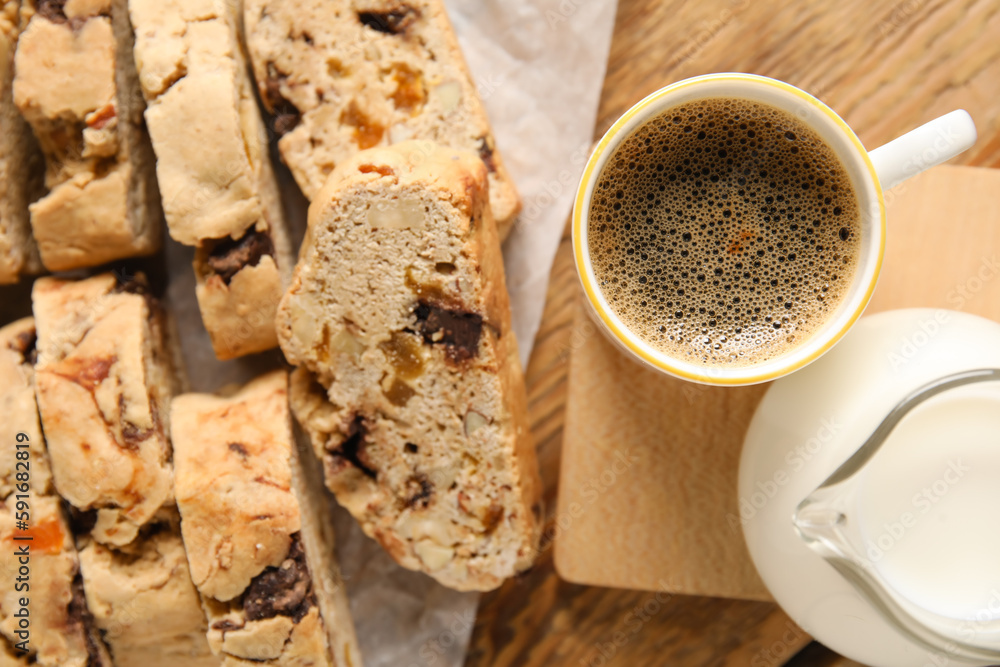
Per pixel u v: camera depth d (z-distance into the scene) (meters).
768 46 0.44
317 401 0.42
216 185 0.42
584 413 0.42
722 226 0.38
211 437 0.42
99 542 0.42
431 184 0.39
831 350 0.38
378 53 0.43
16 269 0.44
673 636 0.45
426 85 0.43
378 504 0.42
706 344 0.38
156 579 0.42
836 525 0.35
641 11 0.44
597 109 0.45
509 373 0.41
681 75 0.44
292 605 0.41
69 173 0.43
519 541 0.42
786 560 0.38
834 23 0.44
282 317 0.41
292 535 0.41
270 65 0.43
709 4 0.44
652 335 0.38
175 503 0.42
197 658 0.43
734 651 0.45
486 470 0.41
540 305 0.45
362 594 0.46
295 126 0.43
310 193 0.43
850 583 0.36
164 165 0.42
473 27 0.45
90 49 0.42
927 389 0.35
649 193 0.38
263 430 0.42
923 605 0.35
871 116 0.44
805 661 0.45
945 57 0.44
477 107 0.43
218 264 0.43
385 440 0.42
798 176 0.37
